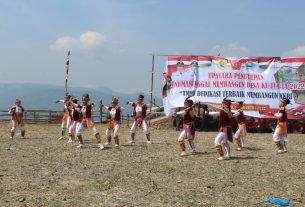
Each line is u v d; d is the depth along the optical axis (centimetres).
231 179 1058
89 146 1662
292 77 2666
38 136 2059
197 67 2695
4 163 1238
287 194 911
